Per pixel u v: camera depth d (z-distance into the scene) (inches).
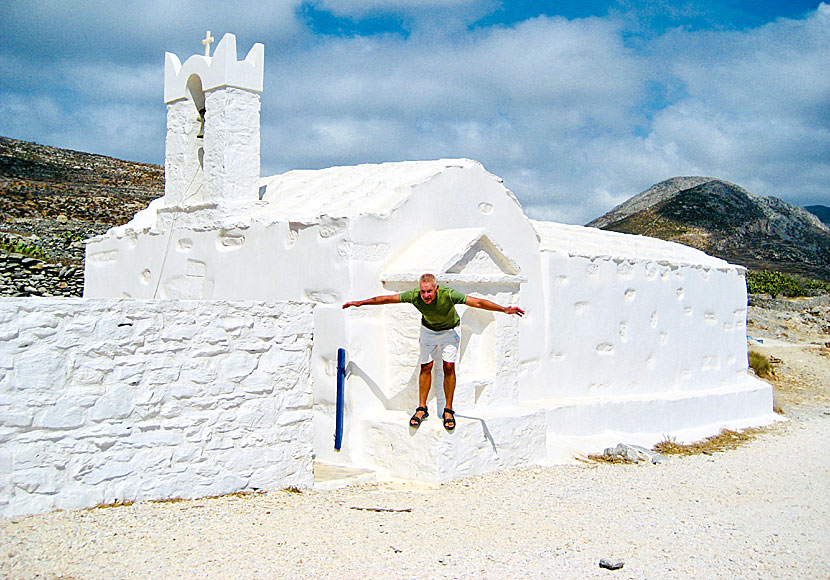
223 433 293.0
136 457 269.7
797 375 891.4
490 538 260.5
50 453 250.2
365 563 224.7
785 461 476.7
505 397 415.2
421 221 415.8
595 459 435.8
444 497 323.6
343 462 377.7
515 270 419.5
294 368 314.7
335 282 383.6
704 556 249.0
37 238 1071.0
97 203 1498.5
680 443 525.0
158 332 276.7
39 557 208.7
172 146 521.3
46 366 250.4
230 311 296.0
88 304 260.4
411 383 379.6
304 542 240.7
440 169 430.9
